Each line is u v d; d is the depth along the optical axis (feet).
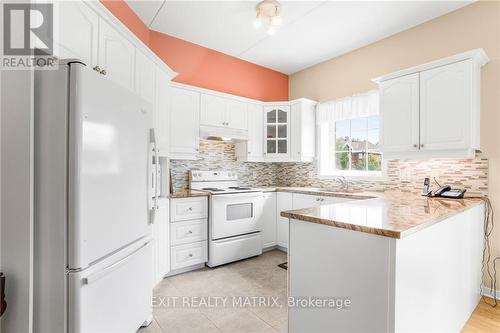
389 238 3.51
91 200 4.21
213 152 12.21
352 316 3.92
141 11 8.88
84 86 4.07
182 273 9.41
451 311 5.36
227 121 11.52
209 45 11.35
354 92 11.39
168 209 8.96
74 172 3.95
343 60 11.88
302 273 4.64
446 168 8.53
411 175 9.46
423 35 9.22
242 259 10.83
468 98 7.07
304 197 10.87
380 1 8.16
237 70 12.56
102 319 4.47
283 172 14.35
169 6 8.62
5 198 3.93
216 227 9.95
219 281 8.72
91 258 4.20
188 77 11.02
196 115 10.55
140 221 5.77
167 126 8.96
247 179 13.33
